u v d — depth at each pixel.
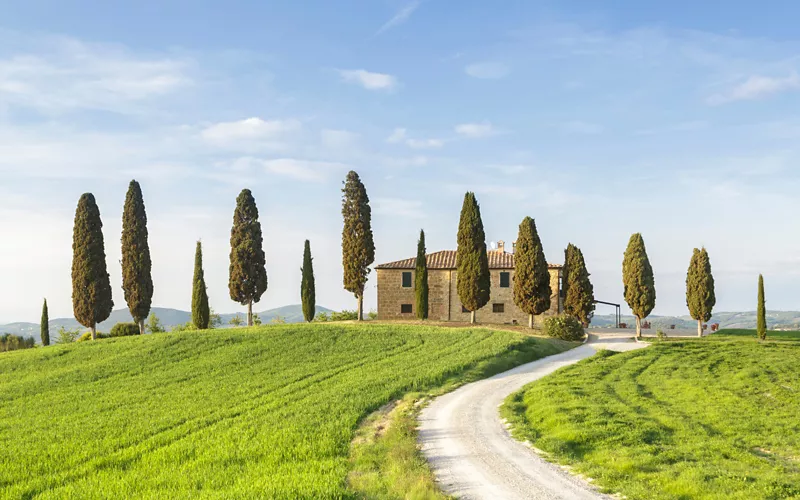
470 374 38.03
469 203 62.78
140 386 39.22
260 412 29.52
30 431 29.41
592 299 72.94
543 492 17.05
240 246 68.75
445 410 28.73
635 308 65.19
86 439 27.02
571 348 52.91
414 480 17.61
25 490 20.44
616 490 17.03
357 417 27.03
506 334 52.47
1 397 38.16
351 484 18.17
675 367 40.78
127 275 66.50
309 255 72.62
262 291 69.75
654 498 16.11
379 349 47.75
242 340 51.75
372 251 68.06
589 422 24.34
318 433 24.31
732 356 44.84
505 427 25.33
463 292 62.16
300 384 36.59
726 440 22.14
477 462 20.19
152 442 25.62
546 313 68.81
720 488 16.50
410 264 70.94
